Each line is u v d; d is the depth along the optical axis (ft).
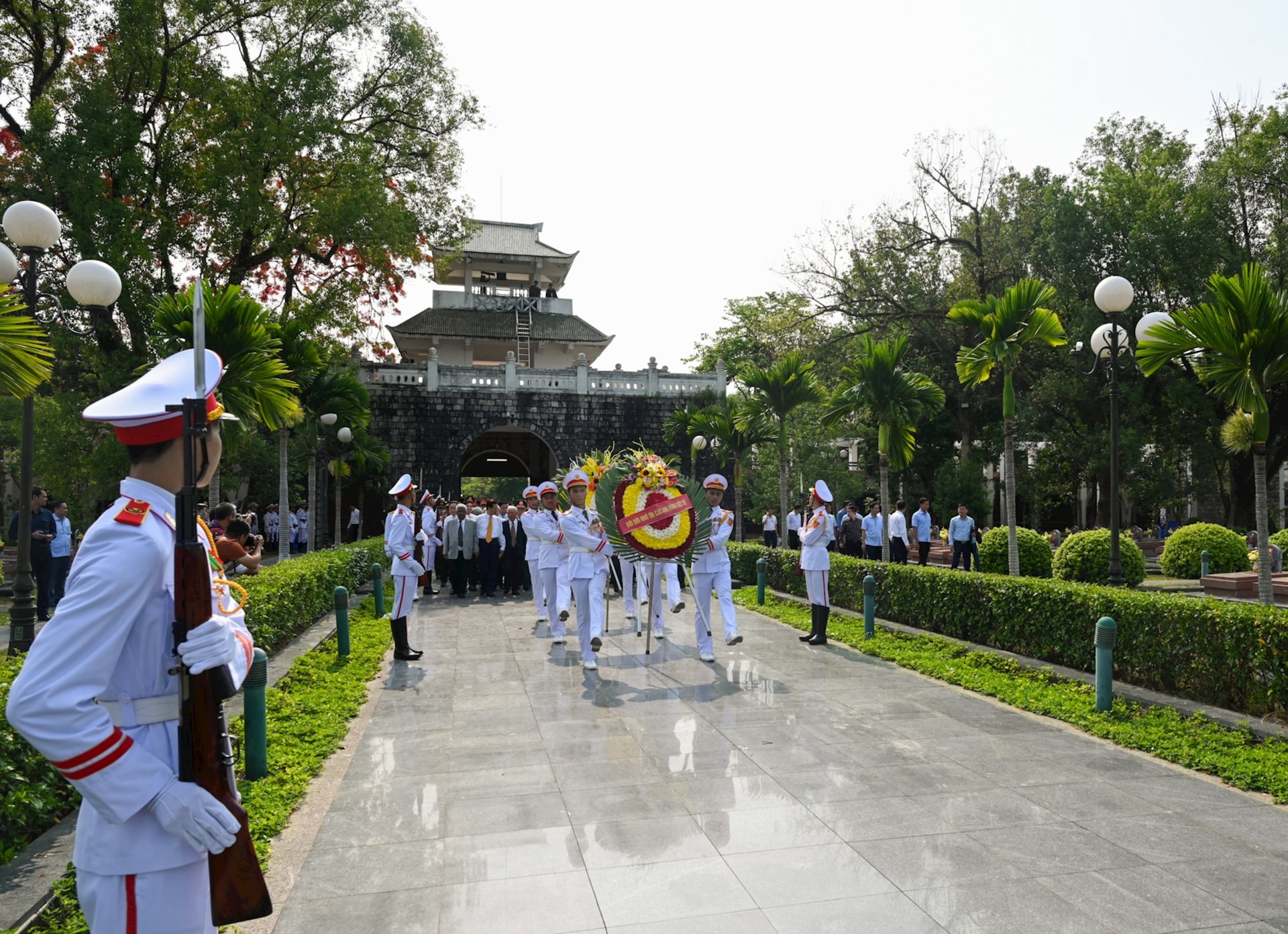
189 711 6.17
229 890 6.36
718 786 16.24
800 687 24.63
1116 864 12.64
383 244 64.69
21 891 10.98
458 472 87.20
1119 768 17.06
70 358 56.54
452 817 14.90
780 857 13.00
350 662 28.30
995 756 17.90
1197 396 74.59
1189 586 51.72
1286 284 71.46
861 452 92.73
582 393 90.02
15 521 39.14
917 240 91.71
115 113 51.44
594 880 12.33
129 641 6.19
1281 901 11.48
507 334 107.04
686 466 90.79
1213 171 76.28
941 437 96.84
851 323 95.04
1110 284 33.19
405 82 69.05
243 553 17.72
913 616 33.60
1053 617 25.29
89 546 6.06
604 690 24.61
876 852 13.12
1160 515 94.79
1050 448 89.15
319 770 17.42
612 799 15.64
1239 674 19.42
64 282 52.42
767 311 119.65
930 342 90.84
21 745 13.21
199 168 59.00
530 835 14.01
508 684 25.64
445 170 75.15
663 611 42.22
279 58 58.95
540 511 36.91
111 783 5.65
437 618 41.29
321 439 59.11
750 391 59.36
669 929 10.91
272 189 64.28
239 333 31.86
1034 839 13.56
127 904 5.98
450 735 20.07
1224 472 94.99
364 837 14.07
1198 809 14.85
